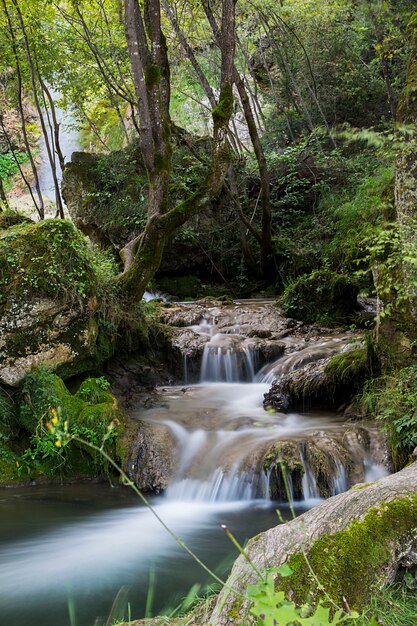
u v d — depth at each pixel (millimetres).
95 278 7816
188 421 7250
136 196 14508
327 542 2840
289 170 15195
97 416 6812
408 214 5512
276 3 15969
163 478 6395
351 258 11133
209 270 14664
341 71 16438
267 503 5898
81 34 13359
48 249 7285
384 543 2871
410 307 5906
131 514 5723
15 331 7121
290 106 17641
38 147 23672
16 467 6844
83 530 5270
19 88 12344
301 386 7363
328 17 15812
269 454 6031
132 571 4359
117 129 21547
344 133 5043
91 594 3996
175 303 12109
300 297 10836
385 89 15977
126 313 8461
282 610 1667
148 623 3059
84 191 15047
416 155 5457
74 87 14891
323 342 9172
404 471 3582
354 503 3100
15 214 9508
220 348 9148
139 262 8422
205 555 4652
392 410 5484
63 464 6840
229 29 8258
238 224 14523
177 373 9234
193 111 20094
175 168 14477
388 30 12617
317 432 6340
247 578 2715
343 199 13367
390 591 2785
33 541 5004
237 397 8219
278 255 13727
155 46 8094
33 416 7008
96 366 7918
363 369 6777
